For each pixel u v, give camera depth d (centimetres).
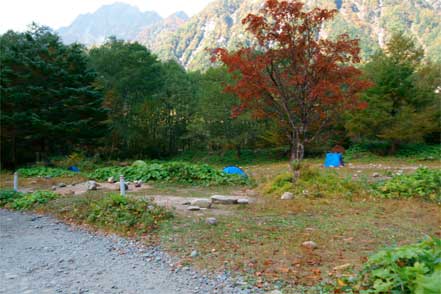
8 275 454
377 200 921
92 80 2472
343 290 358
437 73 2747
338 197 956
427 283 253
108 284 418
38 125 2106
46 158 2314
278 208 842
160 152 3641
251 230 641
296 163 1101
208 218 713
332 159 2066
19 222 805
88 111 2319
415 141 2598
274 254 504
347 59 1056
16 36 2792
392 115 2527
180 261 496
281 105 1141
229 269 454
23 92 2089
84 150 2961
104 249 573
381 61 2603
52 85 2230
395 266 311
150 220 705
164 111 3700
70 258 527
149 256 527
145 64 3578
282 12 1043
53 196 1043
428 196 918
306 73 1054
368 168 1864
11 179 1603
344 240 566
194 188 1230
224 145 3130
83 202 897
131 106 3556
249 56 1078
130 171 1486
